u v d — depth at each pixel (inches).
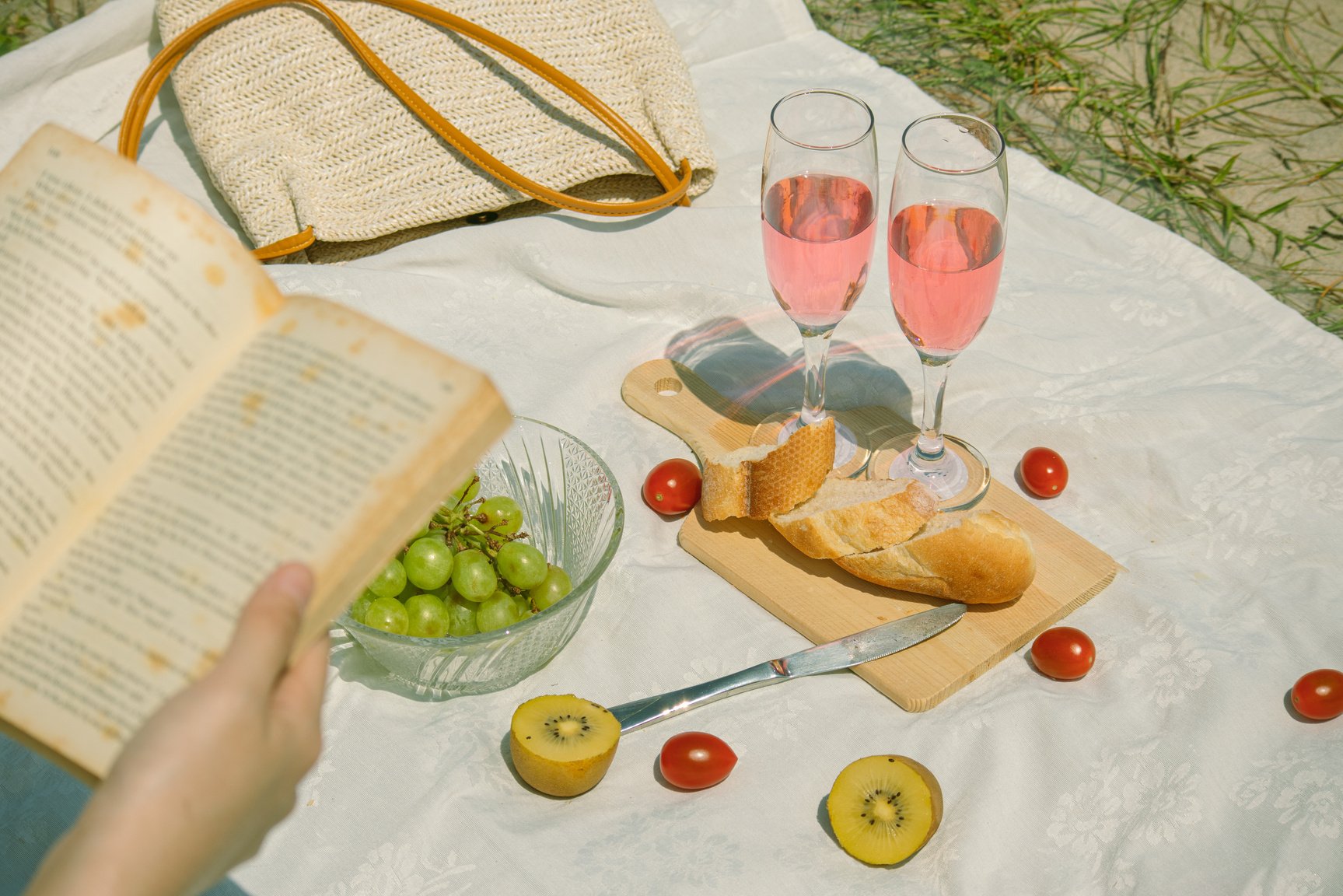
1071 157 116.0
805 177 58.5
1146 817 52.1
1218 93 123.6
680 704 55.8
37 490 32.5
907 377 74.9
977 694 57.7
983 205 55.4
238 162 82.4
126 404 33.1
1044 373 75.0
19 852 51.7
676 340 77.7
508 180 78.2
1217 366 75.0
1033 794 53.4
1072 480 68.8
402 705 57.3
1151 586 62.4
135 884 27.5
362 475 30.4
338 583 30.5
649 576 63.2
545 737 51.8
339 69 83.2
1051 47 128.6
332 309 33.2
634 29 86.4
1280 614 59.9
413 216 82.3
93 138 92.0
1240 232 107.7
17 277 33.8
